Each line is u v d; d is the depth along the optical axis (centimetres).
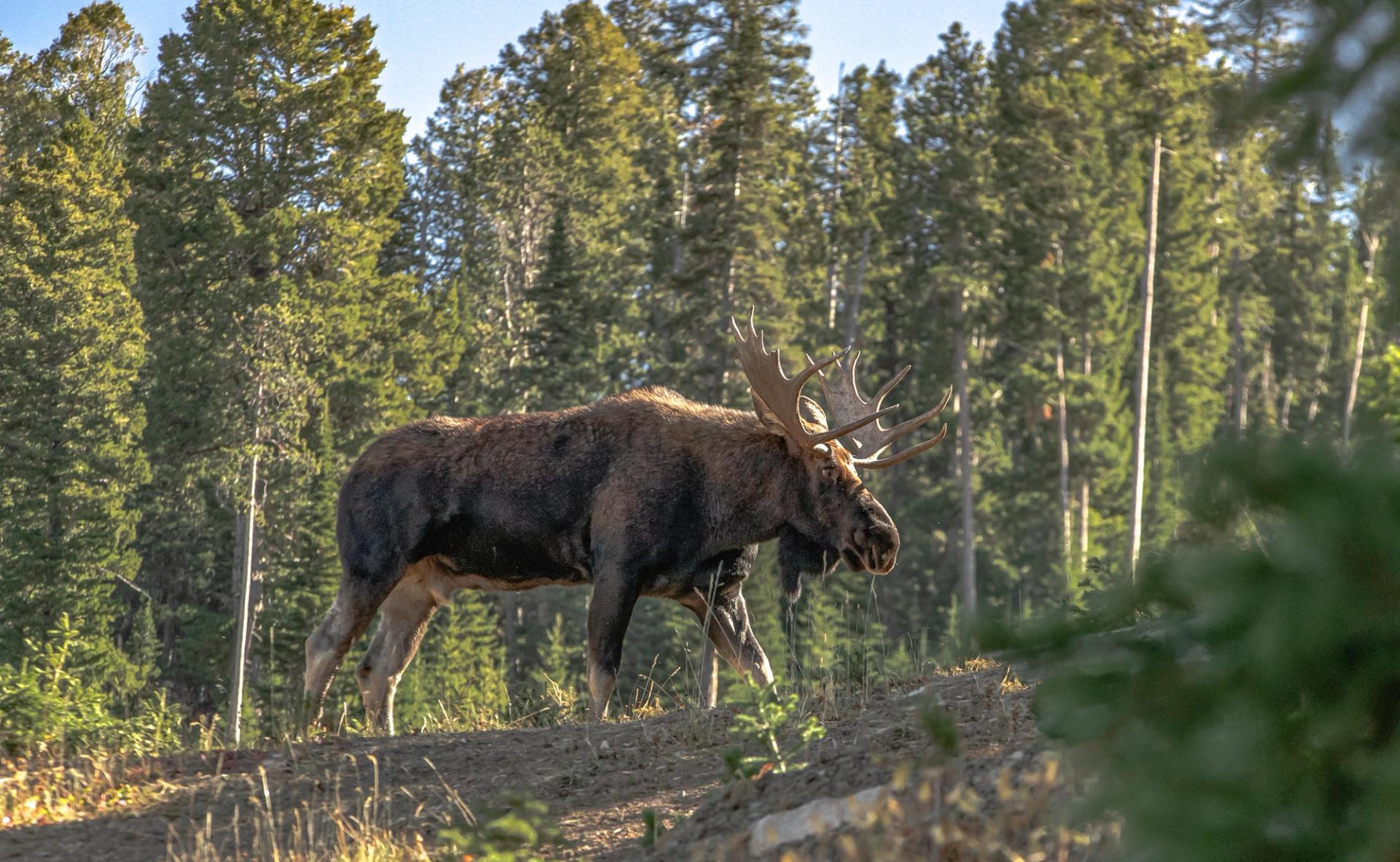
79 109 13075
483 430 2388
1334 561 454
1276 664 473
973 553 12256
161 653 11750
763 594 6681
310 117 12338
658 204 14525
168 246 12469
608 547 2289
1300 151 479
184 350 10731
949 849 895
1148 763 518
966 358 13362
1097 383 12912
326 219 12000
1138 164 12575
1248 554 477
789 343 10931
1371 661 468
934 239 13938
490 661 9206
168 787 1656
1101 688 543
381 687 2420
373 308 12350
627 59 17700
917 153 13700
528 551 2355
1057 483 13050
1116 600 539
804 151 14162
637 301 14912
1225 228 14925
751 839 1081
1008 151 12962
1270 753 488
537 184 16075
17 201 11438
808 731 1373
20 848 1404
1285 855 488
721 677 4566
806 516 2322
